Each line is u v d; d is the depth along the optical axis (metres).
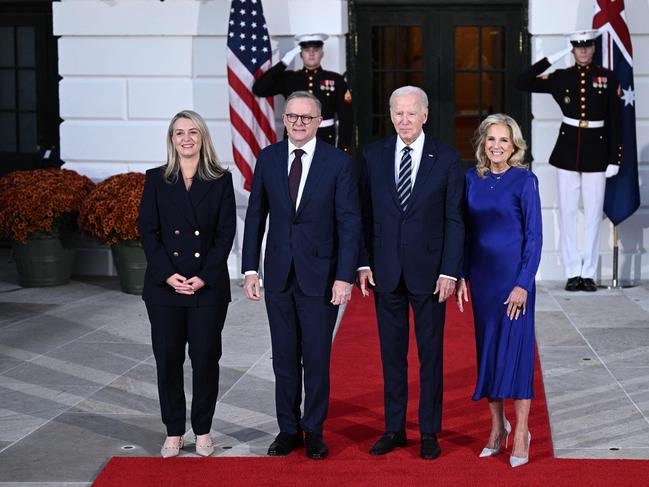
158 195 6.89
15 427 7.61
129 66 13.55
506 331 6.71
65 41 13.61
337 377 8.91
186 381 8.76
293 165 6.94
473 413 7.89
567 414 7.82
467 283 7.70
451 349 9.84
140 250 12.37
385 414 7.13
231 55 12.69
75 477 6.60
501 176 6.78
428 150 6.90
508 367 6.69
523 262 6.70
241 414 7.91
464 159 13.98
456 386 8.63
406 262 6.86
